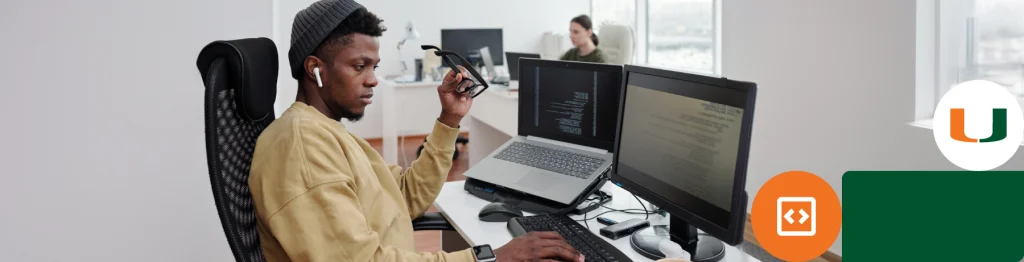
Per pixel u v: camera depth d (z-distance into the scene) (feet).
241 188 4.08
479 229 5.66
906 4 9.44
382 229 4.72
